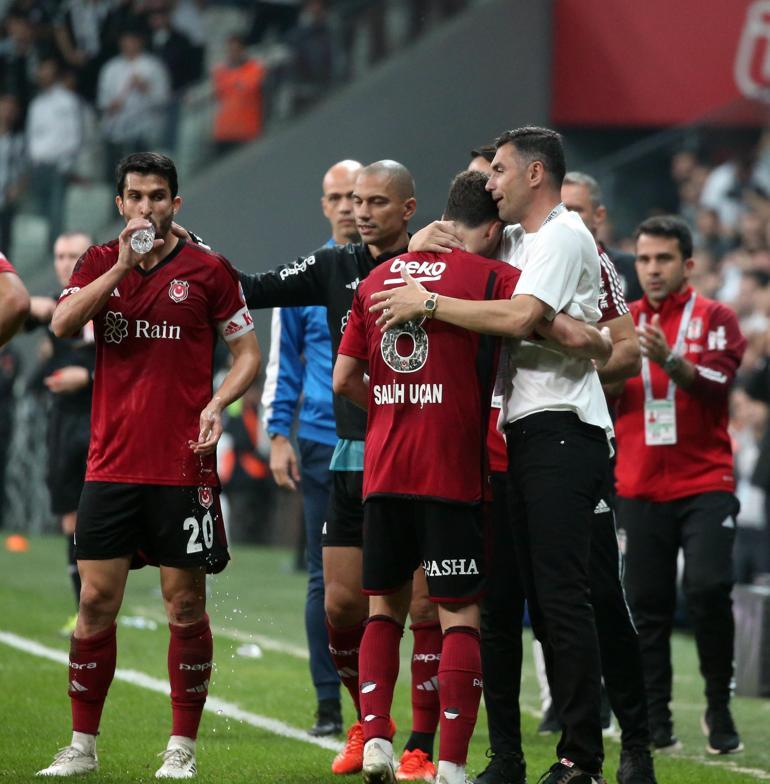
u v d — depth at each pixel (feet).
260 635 106.52
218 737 68.08
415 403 52.70
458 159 200.95
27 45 227.81
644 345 70.13
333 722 69.87
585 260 53.67
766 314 162.30
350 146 196.44
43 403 183.21
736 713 82.48
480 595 52.95
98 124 225.35
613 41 202.28
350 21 196.65
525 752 66.95
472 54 201.98
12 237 184.96
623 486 73.61
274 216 192.34
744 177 188.44
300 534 148.77
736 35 197.47
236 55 201.77
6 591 124.77
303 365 75.41
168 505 56.03
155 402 55.88
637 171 192.13
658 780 60.80
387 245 61.21
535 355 54.44
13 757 60.03
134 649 93.91
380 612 54.39
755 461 122.52
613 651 57.82
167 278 56.03
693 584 70.79
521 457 54.19
